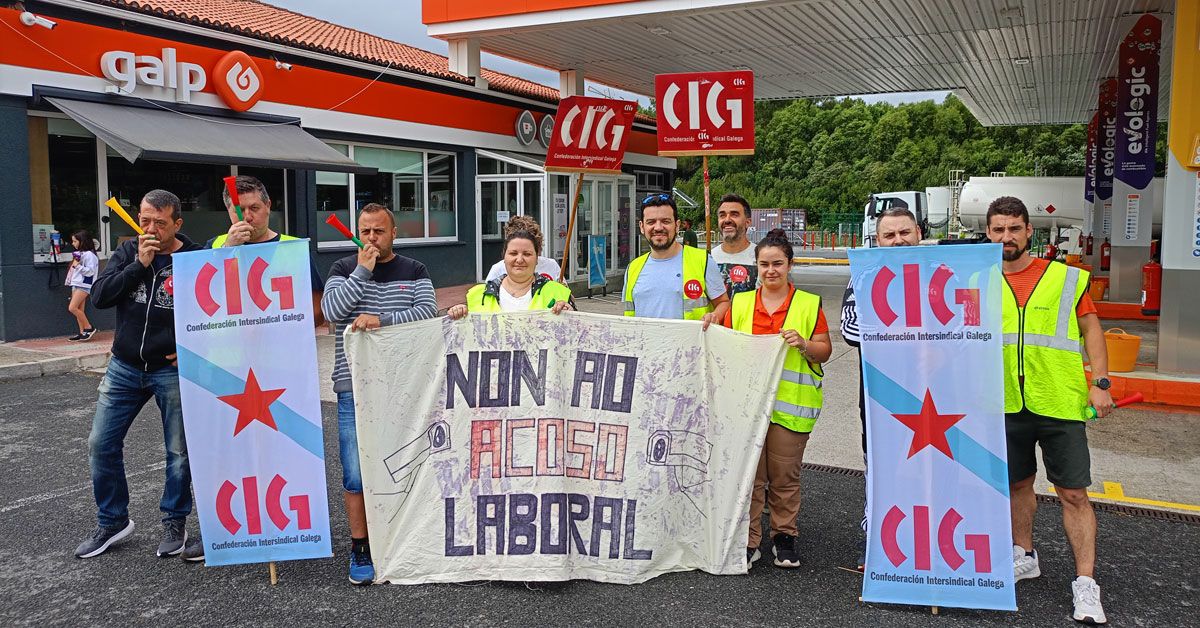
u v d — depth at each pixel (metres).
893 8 11.28
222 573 4.04
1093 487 5.35
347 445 3.88
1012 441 3.81
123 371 4.13
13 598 3.76
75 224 10.97
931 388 3.58
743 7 10.83
